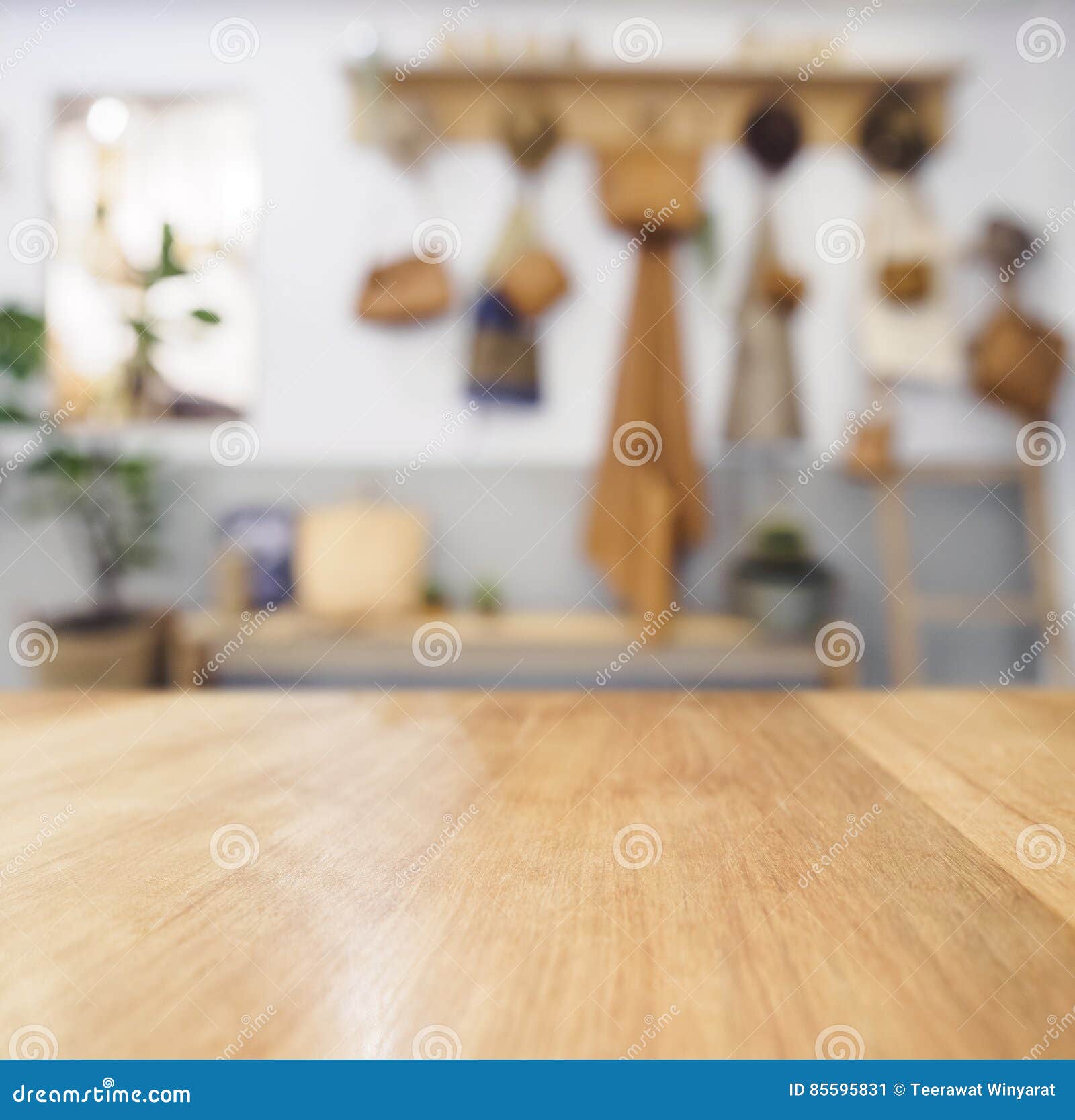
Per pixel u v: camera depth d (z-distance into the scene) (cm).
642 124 200
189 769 46
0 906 29
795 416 199
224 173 207
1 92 206
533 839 35
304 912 28
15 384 204
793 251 202
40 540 205
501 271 195
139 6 205
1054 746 50
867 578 203
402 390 208
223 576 201
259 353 207
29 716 58
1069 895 29
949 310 198
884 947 25
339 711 60
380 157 204
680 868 32
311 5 204
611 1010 22
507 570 208
